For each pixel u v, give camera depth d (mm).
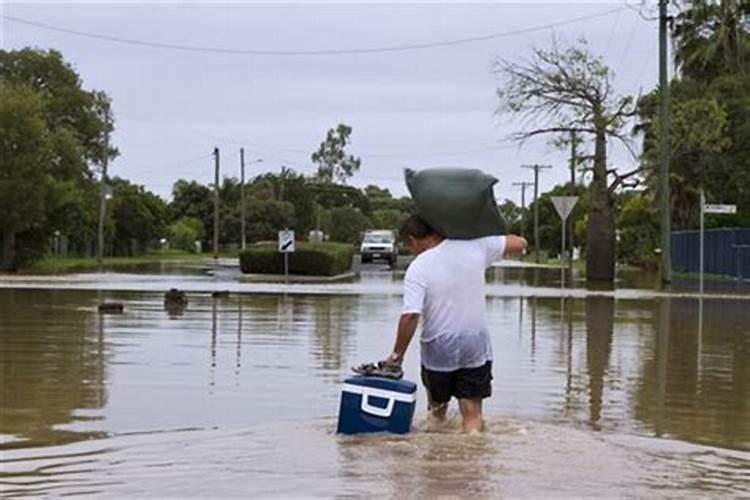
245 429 10797
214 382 14148
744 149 53312
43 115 67375
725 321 25641
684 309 29781
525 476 8930
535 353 18359
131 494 8227
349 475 8836
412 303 10531
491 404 12805
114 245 102000
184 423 11180
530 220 116688
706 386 14695
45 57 78812
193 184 130250
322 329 21750
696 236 59219
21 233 65375
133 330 21109
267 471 8961
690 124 48281
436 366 10672
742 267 51031
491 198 10750
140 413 11773
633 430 11305
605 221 48625
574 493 8430
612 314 27531
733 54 54531
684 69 56250
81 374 14789
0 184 58156
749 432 11383
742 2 53031
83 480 8656
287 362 16359
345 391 10500
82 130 80062
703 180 54281
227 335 20359
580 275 56688
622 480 8898
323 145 152250
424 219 10781
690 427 11609
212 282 43062
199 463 9242
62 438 10352
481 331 10680
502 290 38719
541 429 10992
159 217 109812
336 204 147000
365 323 23250
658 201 55188
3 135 58219
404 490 8383
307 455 9562
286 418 11500
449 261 10602
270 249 53625
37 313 25047
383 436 10375
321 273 52062
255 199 126188
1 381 14078
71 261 79188
